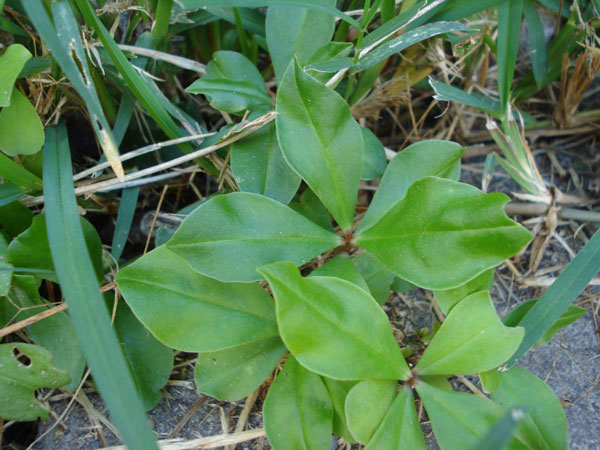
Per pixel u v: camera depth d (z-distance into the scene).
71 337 0.18
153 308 0.15
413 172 0.17
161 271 0.16
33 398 0.17
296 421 0.15
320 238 0.17
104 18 0.20
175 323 0.15
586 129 0.25
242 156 0.18
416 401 0.19
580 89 0.23
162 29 0.20
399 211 0.16
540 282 0.21
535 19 0.24
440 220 0.16
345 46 0.19
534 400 0.16
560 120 0.25
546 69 0.24
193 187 0.22
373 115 0.24
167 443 0.17
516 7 0.21
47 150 0.18
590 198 0.23
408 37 0.19
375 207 0.17
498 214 0.15
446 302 0.17
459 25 0.19
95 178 0.21
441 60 0.23
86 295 0.14
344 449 0.18
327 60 0.19
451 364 0.15
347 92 0.20
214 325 0.16
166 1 0.19
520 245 0.15
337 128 0.17
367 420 0.15
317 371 0.14
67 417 0.18
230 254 0.15
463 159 0.26
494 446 0.10
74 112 0.23
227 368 0.16
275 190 0.17
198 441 0.17
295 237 0.16
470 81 0.25
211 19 0.22
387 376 0.15
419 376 0.16
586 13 0.23
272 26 0.19
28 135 0.18
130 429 0.13
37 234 0.17
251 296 0.16
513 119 0.22
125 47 0.20
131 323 0.18
